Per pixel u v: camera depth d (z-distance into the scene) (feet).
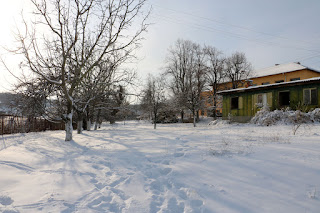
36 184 11.99
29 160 17.81
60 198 10.01
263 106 62.18
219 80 112.78
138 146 26.48
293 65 102.42
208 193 10.73
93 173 14.87
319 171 12.04
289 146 19.79
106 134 44.42
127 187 12.14
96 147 26.53
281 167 13.41
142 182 13.02
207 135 36.17
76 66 32.17
